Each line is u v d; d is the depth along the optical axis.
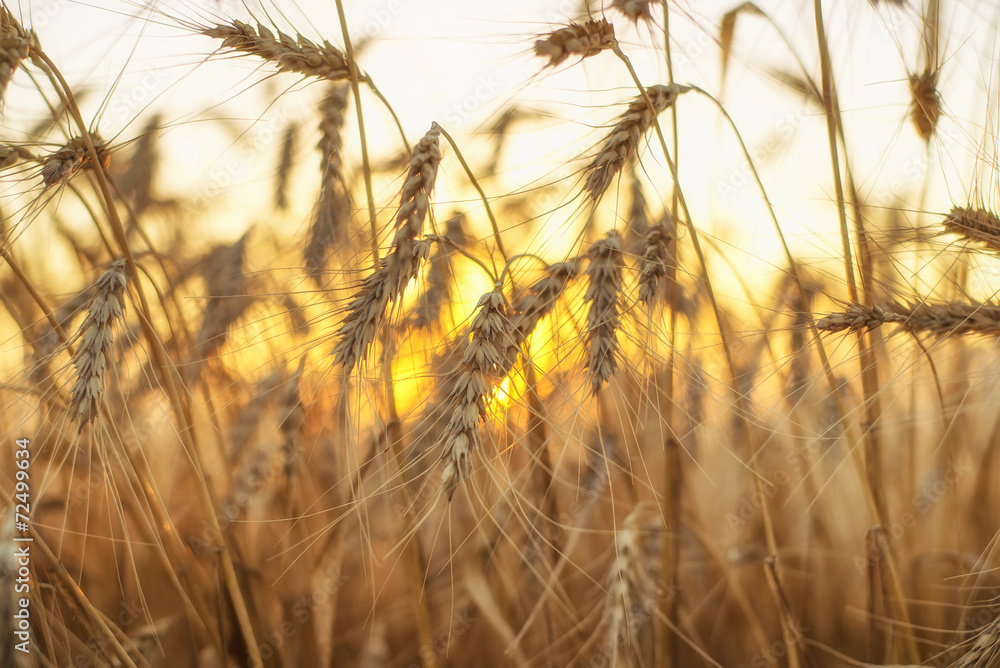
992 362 0.54
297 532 0.65
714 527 0.69
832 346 0.57
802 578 0.66
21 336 0.61
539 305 0.54
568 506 0.66
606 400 0.64
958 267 0.57
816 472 0.65
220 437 0.61
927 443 0.67
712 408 0.61
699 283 0.57
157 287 0.56
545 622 0.61
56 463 0.61
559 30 0.56
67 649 0.55
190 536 0.64
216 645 0.58
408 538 0.54
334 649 0.66
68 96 0.52
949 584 0.64
